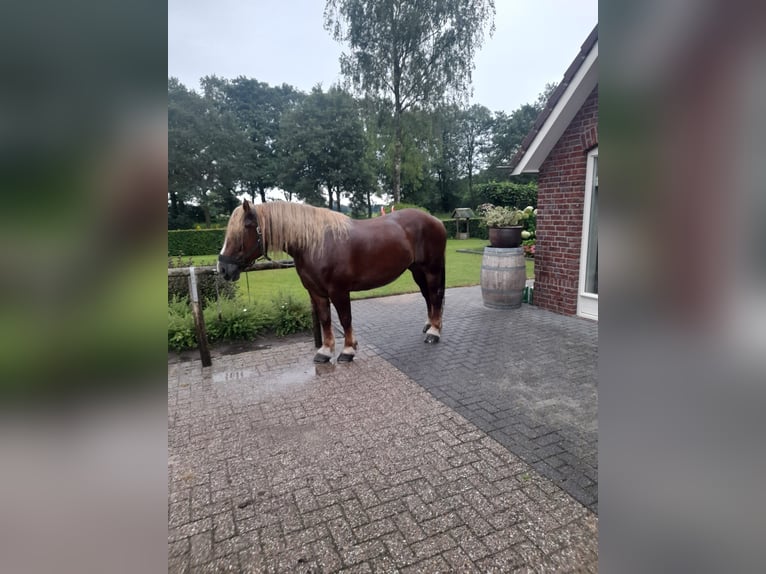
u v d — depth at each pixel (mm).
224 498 1801
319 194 27781
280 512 1708
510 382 2955
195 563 1469
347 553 1493
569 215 4727
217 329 4043
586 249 4617
